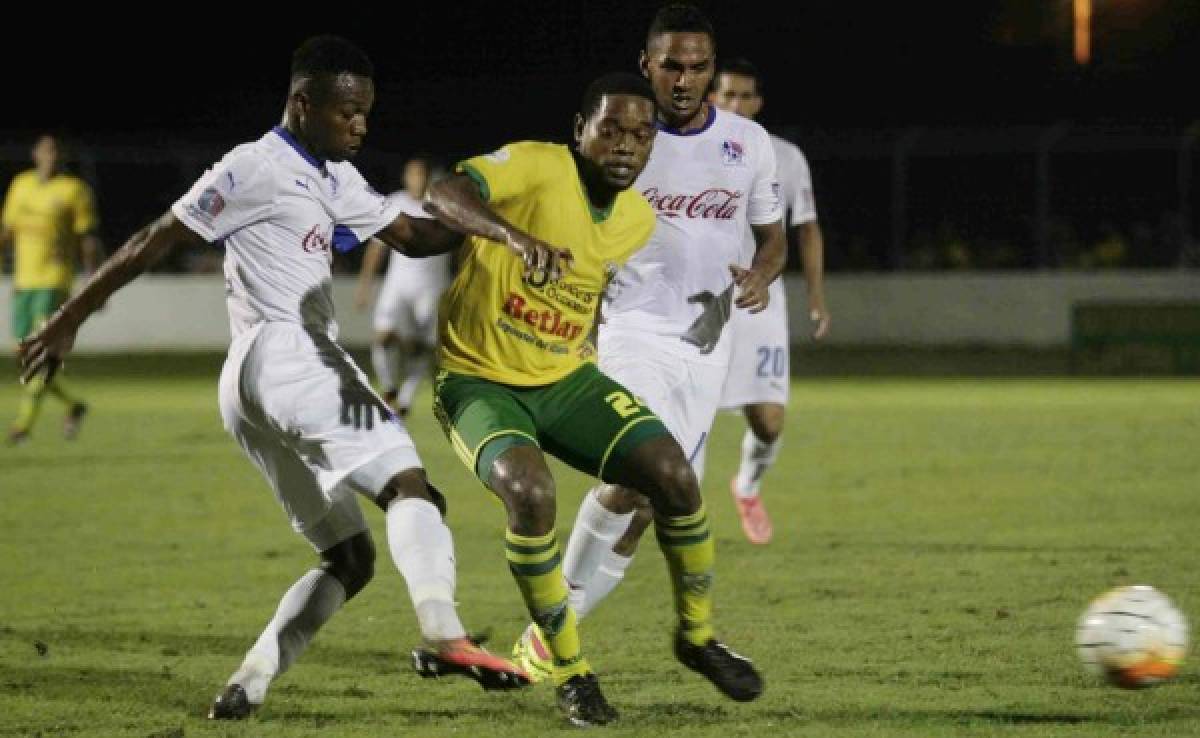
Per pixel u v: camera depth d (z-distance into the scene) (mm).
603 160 19984
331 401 19406
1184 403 65875
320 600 20562
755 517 34375
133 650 24297
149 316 96250
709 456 50594
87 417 61312
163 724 19953
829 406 65062
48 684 22125
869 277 96688
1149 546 33062
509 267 20125
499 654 24156
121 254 19422
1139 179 101125
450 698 21297
